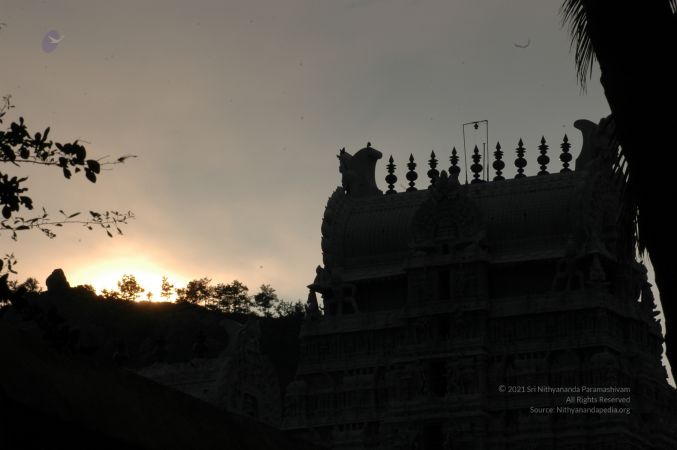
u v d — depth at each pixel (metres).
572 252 128.62
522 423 125.62
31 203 32.69
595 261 128.12
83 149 33.22
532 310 128.38
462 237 131.88
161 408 40.44
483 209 134.38
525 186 134.88
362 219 140.12
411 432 127.44
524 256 131.00
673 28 30.12
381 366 133.00
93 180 33.34
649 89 29.67
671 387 133.12
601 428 123.00
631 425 124.00
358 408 132.25
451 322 130.25
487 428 126.44
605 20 30.03
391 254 137.62
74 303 189.25
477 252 130.62
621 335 129.50
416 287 132.25
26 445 35.09
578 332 126.94
